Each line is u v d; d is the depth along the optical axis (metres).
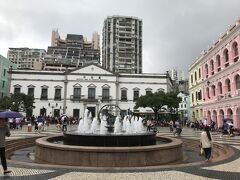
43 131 29.36
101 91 61.25
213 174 8.41
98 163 10.20
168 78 64.00
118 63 122.12
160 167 9.36
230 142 19.66
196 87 47.72
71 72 61.00
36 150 12.63
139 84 62.88
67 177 7.89
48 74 60.56
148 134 13.55
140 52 127.81
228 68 31.88
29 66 142.25
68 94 60.44
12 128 32.25
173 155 11.65
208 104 40.19
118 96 62.03
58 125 36.72
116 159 10.20
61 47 135.75
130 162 10.25
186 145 19.89
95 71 61.69
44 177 7.86
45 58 120.69
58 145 11.16
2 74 62.25
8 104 44.03
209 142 11.45
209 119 40.31
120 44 123.88
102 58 133.62
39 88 60.06
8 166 9.38
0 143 8.23
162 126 50.78
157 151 10.85
